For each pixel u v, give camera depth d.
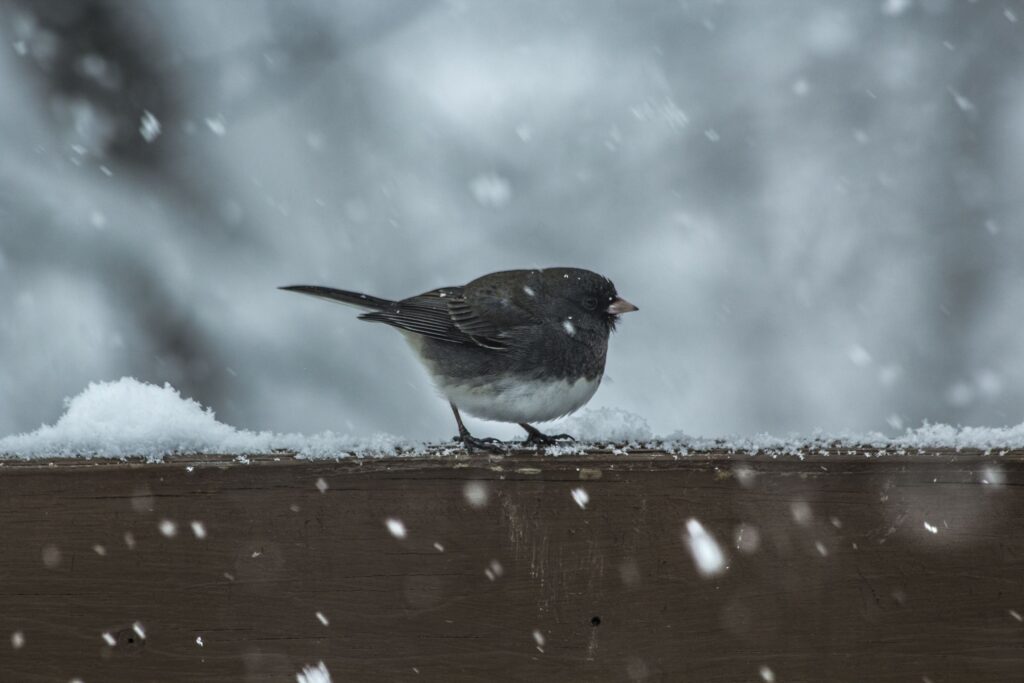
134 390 5.63
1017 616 4.84
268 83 14.51
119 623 4.84
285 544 4.88
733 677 4.84
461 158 14.50
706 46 15.14
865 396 13.45
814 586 4.88
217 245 13.73
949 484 4.90
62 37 13.96
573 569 4.89
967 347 13.78
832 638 4.86
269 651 4.85
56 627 4.83
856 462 4.92
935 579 4.87
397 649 4.86
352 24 14.83
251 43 14.48
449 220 14.27
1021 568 4.86
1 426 12.49
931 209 14.43
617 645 4.86
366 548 4.89
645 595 4.88
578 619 4.88
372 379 13.28
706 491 4.92
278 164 14.24
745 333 13.91
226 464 4.90
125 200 13.63
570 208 14.36
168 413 5.49
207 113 14.27
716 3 15.16
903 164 14.62
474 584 4.89
